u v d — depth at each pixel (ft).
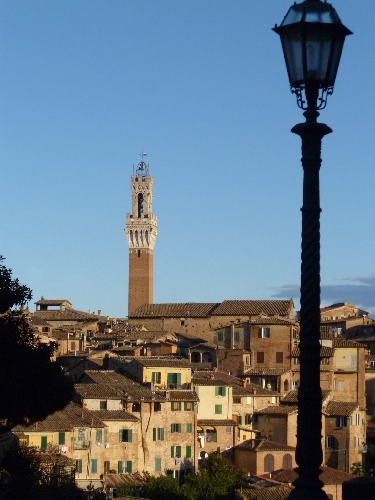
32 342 225.76
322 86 63.93
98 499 217.97
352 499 67.05
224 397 490.08
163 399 453.99
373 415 589.32
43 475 225.15
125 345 634.84
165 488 386.11
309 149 65.21
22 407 210.59
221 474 400.06
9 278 219.61
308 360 63.26
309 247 64.69
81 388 455.63
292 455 451.94
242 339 581.12
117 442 435.94
